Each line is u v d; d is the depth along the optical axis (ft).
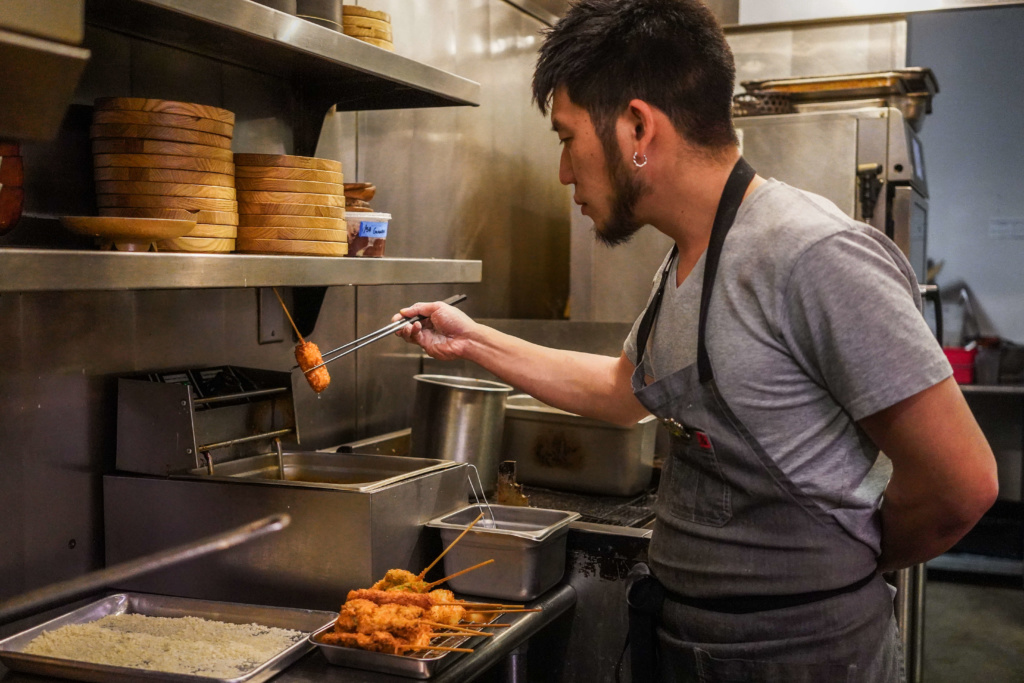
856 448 4.29
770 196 4.26
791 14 13.93
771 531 4.37
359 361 8.95
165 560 6.12
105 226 4.78
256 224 5.96
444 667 4.88
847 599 4.37
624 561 6.57
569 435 8.22
